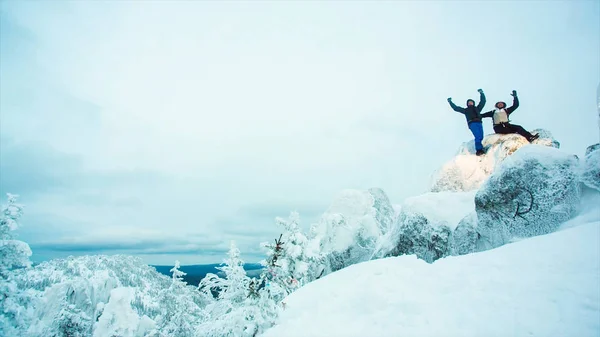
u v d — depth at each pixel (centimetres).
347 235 1769
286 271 723
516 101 1488
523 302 460
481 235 1085
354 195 1977
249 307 674
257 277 716
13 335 870
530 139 1407
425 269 661
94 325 3186
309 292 736
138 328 3152
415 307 512
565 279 492
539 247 631
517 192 995
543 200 948
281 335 559
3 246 843
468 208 1280
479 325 434
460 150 1669
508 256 625
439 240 1241
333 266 1703
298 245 987
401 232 1368
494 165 1412
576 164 959
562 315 415
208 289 752
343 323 538
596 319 394
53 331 2306
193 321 1930
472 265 628
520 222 974
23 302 900
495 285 525
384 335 466
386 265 725
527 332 401
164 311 1956
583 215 864
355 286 660
